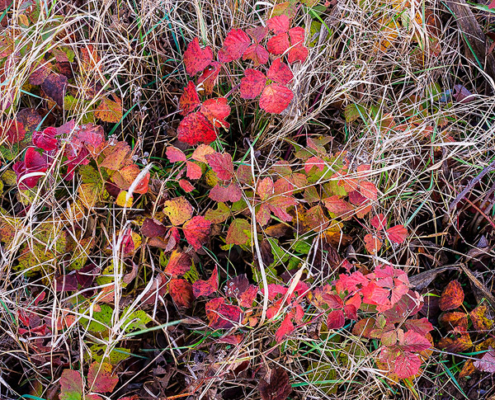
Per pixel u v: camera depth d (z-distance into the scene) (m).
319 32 1.28
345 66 1.26
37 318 1.15
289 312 1.14
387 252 1.26
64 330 1.16
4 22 1.21
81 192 1.16
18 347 1.16
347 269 1.19
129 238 1.15
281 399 1.16
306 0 1.23
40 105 1.22
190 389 1.15
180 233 1.22
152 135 1.25
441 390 1.23
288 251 1.23
